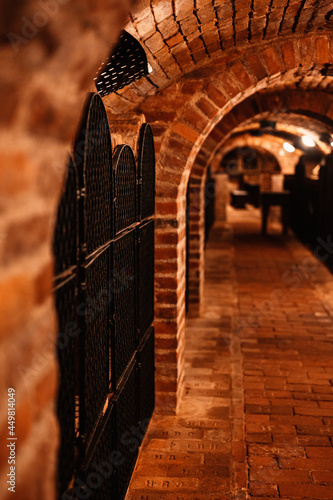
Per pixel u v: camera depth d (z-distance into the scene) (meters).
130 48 2.63
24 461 1.12
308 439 3.70
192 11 2.70
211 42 3.42
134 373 3.09
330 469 3.31
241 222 17.56
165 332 3.98
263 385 4.64
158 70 3.36
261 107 6.40
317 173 11.38
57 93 1.14
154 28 2.67
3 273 1.01
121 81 3.10
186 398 4.35
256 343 5.76
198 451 3.50
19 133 1.04
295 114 7.35
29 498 1.15
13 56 0.97
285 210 14.45
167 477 3.19
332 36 3.79
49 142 1.20
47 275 1.24
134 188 3.00
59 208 1.55
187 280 6.66
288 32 3.72
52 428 1.30
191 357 5.33
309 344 5.72
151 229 3.68
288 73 3.96
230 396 4.38
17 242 1.07
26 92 1.01
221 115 4.09
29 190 1.12
